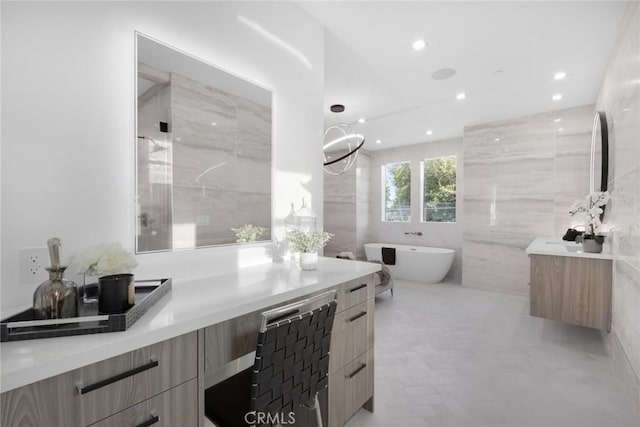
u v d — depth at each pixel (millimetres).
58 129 1062
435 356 2455
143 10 1297
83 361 690
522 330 2998
